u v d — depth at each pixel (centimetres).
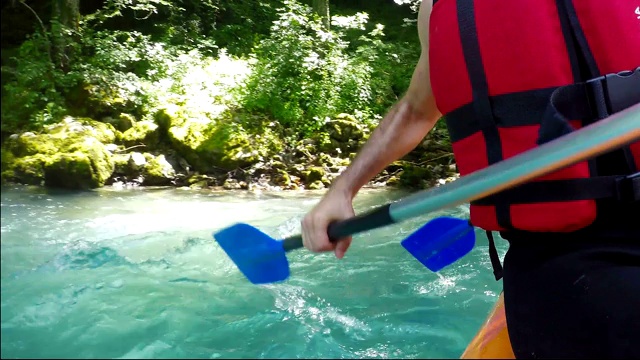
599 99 103
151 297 235
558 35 108
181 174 568
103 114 635
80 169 510
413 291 247
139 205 445
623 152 106
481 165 113
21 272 263
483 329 129
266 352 183
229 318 213
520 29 108
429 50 121
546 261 113
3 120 584
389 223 109
